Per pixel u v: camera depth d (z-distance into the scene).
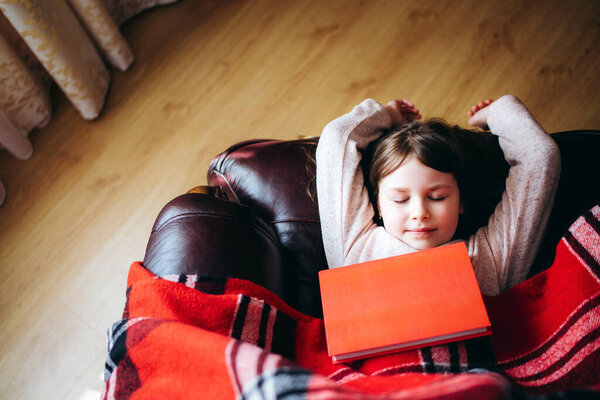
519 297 0.83
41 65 1.60
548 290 0.81
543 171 0.88
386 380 0.68
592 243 0.75
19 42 1.51
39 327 1.32
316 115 1.51
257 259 0.87
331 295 0.80
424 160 0.89
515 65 1.48
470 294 0.77
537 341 0.78
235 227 0.87
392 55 1.56
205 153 1.51
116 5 1.69
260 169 0.97
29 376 1.26
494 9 1.56
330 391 0.52
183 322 0.74
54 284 1.38
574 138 0.94
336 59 1.58
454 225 0.91
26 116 1.53
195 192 1.01
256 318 0.78
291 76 1.58
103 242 1.42
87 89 1.51
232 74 1.61
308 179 0.96
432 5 1.60
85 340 1.29
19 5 1.22
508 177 0.94
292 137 1.49
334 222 0.94
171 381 0.66
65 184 1.51
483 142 0.99
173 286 0.76
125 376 0.70
